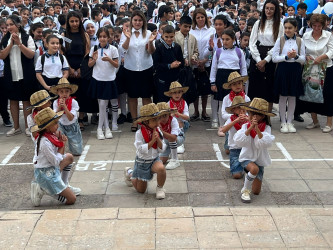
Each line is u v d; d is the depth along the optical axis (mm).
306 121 9617
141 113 5762
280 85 8539
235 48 8430
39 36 9008
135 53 8742
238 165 6520
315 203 5859
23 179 6695
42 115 5477
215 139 8430
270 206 5773
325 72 8516
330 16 12023
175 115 7078
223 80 8383
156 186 6367
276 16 8570
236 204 5836
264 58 8703
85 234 4965
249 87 8977
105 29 8312
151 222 5184
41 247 4742
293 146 7988
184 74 8492
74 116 7422
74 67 8781
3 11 12875
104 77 8359
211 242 4785
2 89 9211
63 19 10625
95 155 7621
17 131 8891
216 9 16750
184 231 4992
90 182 6543
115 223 5172
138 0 19484
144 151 5766
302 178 6613
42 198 6078
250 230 5004
